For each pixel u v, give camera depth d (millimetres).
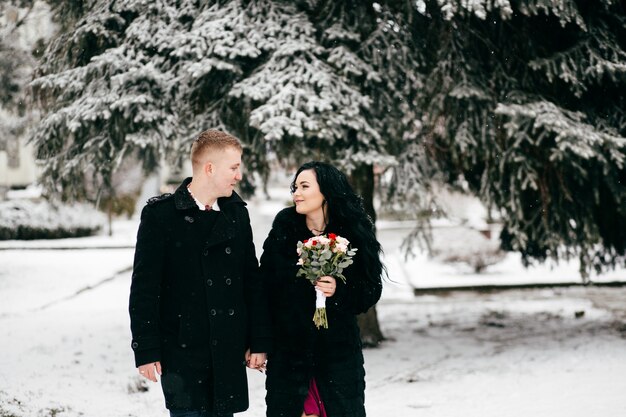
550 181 9000
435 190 10484
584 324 11750
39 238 26297
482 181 9086
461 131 8430
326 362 3879
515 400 6332
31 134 8844
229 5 8047
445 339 10836
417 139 9172
